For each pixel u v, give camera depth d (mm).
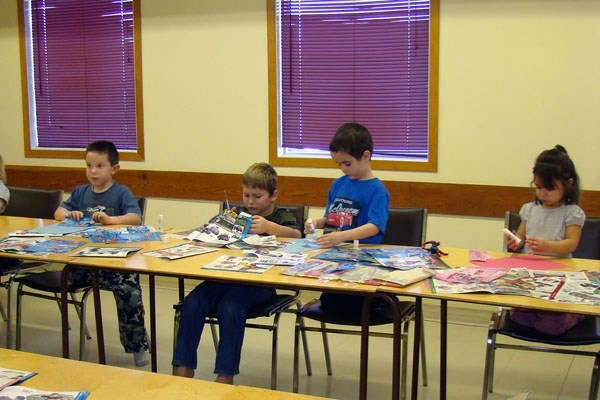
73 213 3412
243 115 4621
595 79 3777
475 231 4090
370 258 2605
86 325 4004
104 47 5055
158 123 4883
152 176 4891
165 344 3688
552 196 2748
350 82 4371
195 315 2707
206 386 1653
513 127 3965
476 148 4055
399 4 4188
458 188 4074
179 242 2971
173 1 4719
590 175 3834
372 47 4293
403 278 2283
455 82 4051
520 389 3133
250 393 1609
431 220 4172
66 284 2732
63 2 5141
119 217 3359
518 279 2285
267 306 2781
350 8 4312
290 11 4434
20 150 5379
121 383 1665
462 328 3961
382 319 2686
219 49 4629
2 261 3510
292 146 4566
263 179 3061
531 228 2848
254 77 4555
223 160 4723
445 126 4105
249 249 2797
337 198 3018
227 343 2615
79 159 5180
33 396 1553
